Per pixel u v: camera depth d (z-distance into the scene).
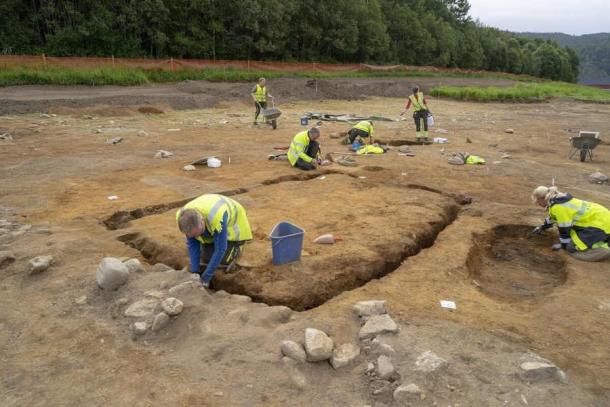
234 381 3.16
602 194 8.23
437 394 3.07
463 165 10.22
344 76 36.75
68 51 25.64
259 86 15.00
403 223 6.32
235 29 33.66
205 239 4.62
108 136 12.77
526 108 25.44
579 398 3.11
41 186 7.79
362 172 9.31
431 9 68.19
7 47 24.06
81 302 4.11
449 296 4.47
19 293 4.31
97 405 2.96
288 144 12.20
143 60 25.69
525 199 7.79
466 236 6.02
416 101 12.85
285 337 3.58
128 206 6.83
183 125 15.21
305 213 6.69
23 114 15.41
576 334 3.88
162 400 2.99
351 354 3.41
